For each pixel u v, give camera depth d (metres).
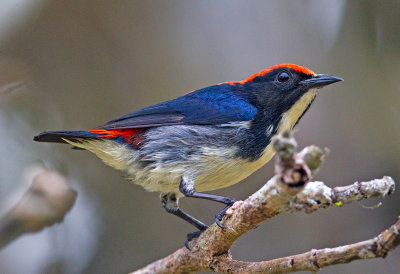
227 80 13.45
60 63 14.08
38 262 11.61
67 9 14.02
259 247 12.21
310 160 5.47
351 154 12.54
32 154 12.51
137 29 14.27
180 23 14.15
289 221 12.36
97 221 12.56
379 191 5.84
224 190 13.19
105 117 13.85
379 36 13.34
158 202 12.98
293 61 13.31
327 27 13.46
